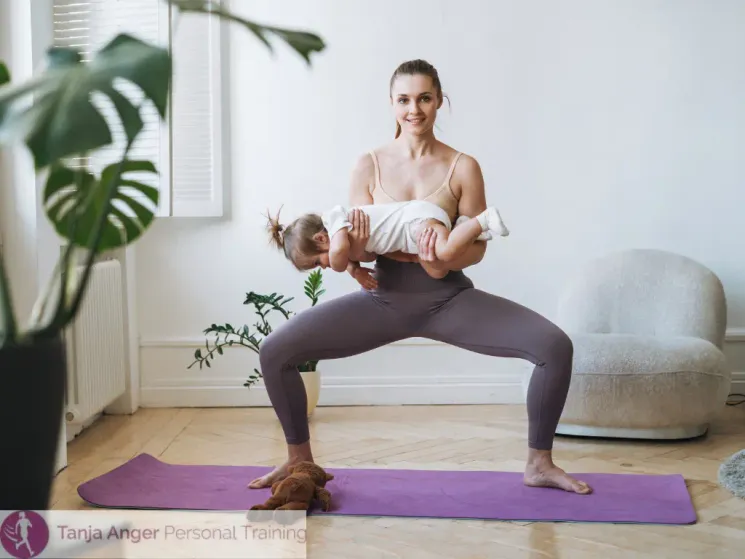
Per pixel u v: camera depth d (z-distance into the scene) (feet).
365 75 16.57
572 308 15.37
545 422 11.33
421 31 16.47
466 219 11.32
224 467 12.59
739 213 16.53
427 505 10.74
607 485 11.48
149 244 16.92
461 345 11.52
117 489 11.48
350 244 10.73
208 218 16.85
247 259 16.87
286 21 16.55
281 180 16.76
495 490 11.34
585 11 16.39
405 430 14.89
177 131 16.51
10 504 5.74
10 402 5.62
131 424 15.65
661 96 16.43
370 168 11.60
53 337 5.86
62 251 13.41
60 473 12.59
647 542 9.47
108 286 15.38
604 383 13.61
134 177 16.11
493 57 16.47
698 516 10.37
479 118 16.56
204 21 16.38
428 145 11.50
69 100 4.68
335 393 16.93
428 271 10.95
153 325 16.97
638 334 14.98
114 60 4.93
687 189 16.53
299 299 16.90
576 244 16.66
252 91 16.66
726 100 16.40
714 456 13.08
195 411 16.65
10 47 11.96
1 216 12.07
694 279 15.01
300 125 16.67
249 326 16.93
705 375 13.57
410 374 16.96
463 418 15.74
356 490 11.39
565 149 16.56
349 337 11.43
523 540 9.57
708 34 16.34
